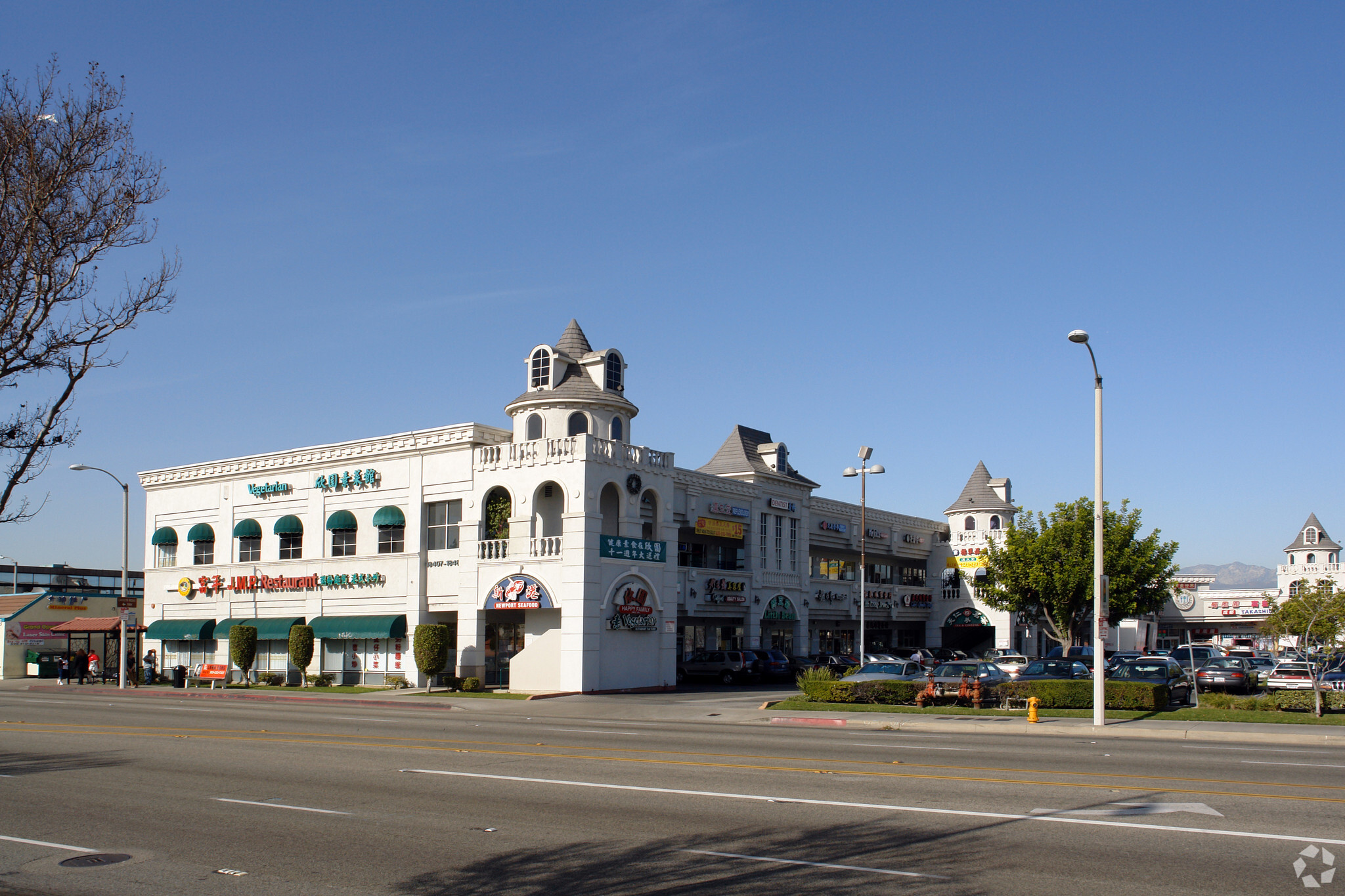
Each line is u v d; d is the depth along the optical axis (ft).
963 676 114.52
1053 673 121.49
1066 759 63.57
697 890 32.14
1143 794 48.34
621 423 159.22
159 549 194.70
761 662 171.63
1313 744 79.00
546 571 145.07
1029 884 32.32
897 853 36.50
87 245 37.22
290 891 32.53
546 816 44.06
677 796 48.78
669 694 144.46
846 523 225.56
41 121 36.58
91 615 225.76
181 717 103.50
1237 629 336.90
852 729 92.12
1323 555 373.40
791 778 54.60
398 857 36.76
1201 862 34.81
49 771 60.13
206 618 184.85
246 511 182.91
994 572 205.67
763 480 199.82
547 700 131.54
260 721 97.86
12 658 211.20
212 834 41.09
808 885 32.45
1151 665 119.96
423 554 159.84
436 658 146.82
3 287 35.17
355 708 123.34
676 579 161.58
